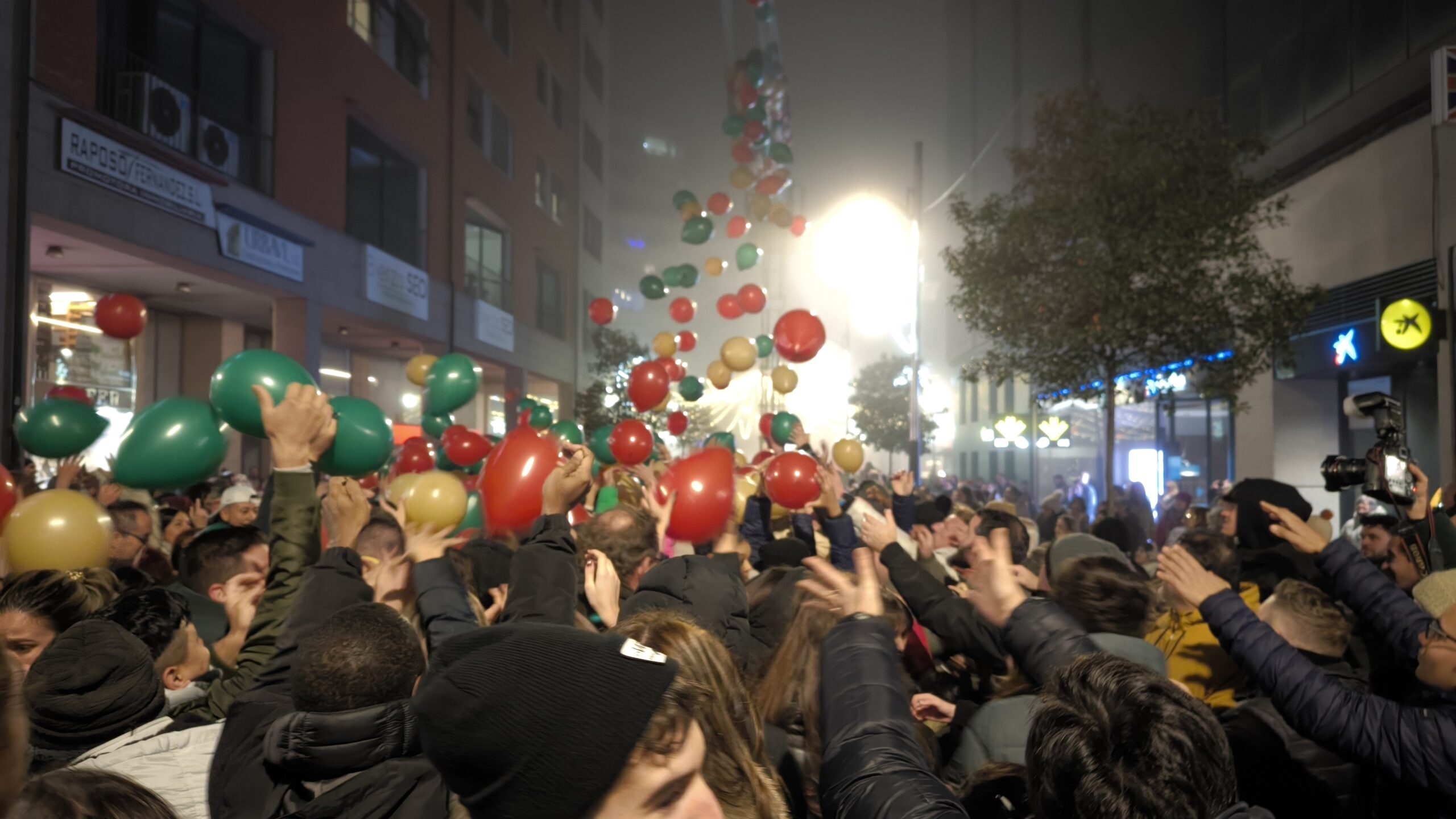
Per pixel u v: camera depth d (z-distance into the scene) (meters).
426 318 25.08
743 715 1.61
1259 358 15.79
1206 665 3.70
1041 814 1.67
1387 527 5.24
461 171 27.88
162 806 1.39
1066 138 16.30
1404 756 2.29
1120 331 14.59
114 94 13.81
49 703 2.27
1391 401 4.03
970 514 9.16
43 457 4.86
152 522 6.02
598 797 1.04
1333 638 3.37
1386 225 16.20
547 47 37.78
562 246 39.78
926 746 2.73
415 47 25.25
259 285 17.00
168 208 14.31
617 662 1.12
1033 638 1.98
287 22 18.08
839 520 4.43
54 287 16.08
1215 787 1.54
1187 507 15.91
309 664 2.13
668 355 10.26
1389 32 16.16
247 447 20.98
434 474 3.70
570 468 3.08
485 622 3.19
